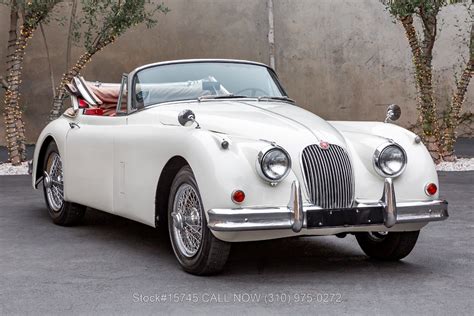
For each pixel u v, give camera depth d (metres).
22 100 19.09
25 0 13.80
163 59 19.69
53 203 8.52
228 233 5.53
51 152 8.50
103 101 8.95
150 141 6.39
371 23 20.05
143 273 6.05
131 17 14.35
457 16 19.73
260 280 5.80
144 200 6.50
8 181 12.53
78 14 18.95
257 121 6.11
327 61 20.14
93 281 5.78
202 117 6.34
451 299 5.19
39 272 6.11
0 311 4.96
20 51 14.25
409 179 5.98
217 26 19.84
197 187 5.76
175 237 6.12
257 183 5.54
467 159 15.11
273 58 19.88
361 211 5.74
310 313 4.86
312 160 5.74
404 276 5.92
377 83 20.14
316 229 5.62
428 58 14.25
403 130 6.35
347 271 6.12
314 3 20.05
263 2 19.92
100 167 7.30
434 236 7.66
